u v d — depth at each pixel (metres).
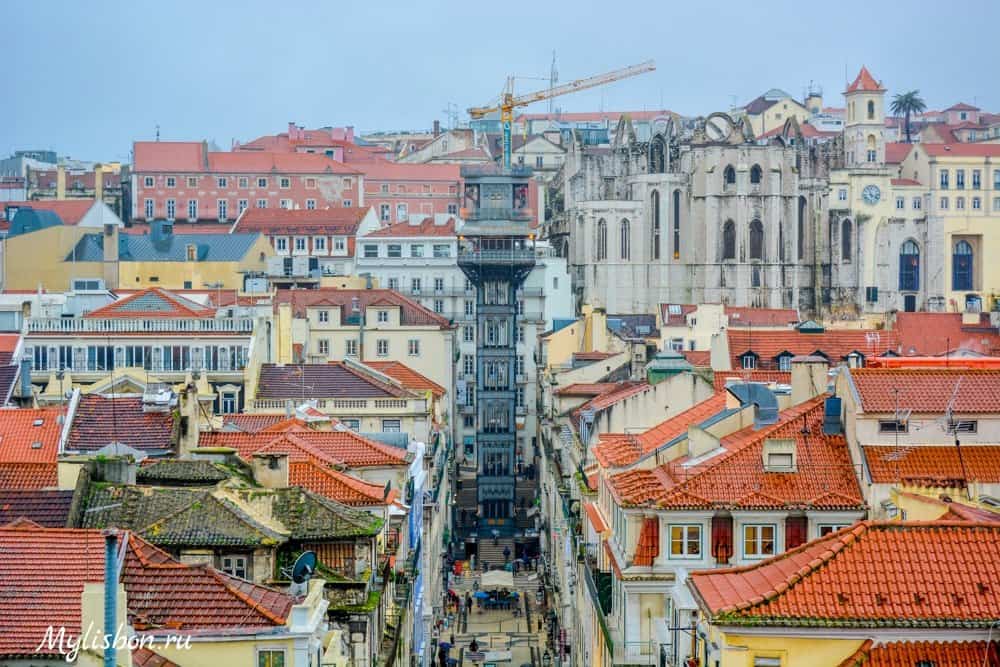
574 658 175.88
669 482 115.62
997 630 76.00
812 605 77.19
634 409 169.62
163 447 137.62
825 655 76.44
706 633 81.19
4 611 77.69
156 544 96.88
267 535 98.50
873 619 76.38
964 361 142.62
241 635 79.06
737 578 83.44
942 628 76.12
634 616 111.69
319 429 162.25
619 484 121.69
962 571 78.81
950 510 90.81
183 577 82.62
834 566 79.06
